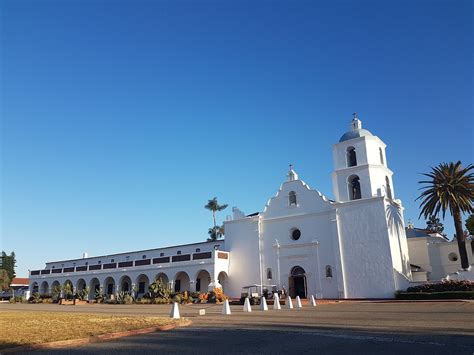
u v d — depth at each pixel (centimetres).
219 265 4819
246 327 1595
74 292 5722
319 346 1087
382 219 3978
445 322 1608
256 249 4772
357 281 3972
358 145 4428
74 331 1403
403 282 3797
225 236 5094
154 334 1419
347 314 2180
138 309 3269
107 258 6906
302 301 3681
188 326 1684
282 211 4697
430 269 4594
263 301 2820
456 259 4512
